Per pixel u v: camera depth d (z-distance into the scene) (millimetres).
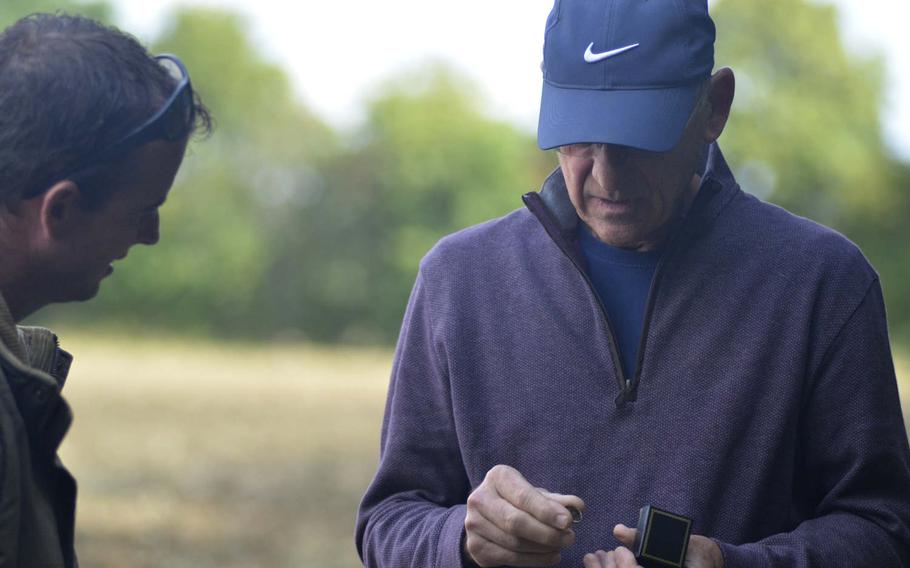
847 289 2443
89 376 25703
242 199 48312
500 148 49750
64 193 1916
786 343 2420
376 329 47781
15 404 1855
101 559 8406
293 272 47938
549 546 2176
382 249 48062
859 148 50906
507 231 2652
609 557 2248
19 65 1904
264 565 8281
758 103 50781
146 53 2018
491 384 2533
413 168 48500
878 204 51000
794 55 51719
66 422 1903
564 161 2379
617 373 2453
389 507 2580
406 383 2641
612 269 2533
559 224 2508
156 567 8164
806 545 2322
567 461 2451
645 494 2412
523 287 2561
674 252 2467
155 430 16328
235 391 23344
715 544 2262
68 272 1995
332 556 8625
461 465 2621
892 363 2494
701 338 2439
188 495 11250
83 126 1905
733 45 51531
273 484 11945
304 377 28156
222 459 13734
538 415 2480
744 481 2402
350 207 48250
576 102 2309
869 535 2354
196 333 46219
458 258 2639
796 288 2441
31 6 47281
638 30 2305
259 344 44781
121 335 43750
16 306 1997
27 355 2037
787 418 2404
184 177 47531
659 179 2332
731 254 2477
